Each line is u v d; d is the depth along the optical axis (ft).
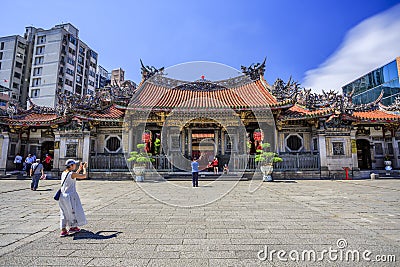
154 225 24.07
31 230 22.72
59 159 85.10
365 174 84.28
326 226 23.62
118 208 32.27
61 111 92.17
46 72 207.82
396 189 51.93
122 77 158.71
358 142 95.50
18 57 214.28
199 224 24.40
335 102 81.97
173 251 17.47
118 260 15.97
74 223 21.40
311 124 87.40
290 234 21.16
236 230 22.38
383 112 96.22
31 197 42.47
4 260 15.94
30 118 101.86
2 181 73.20
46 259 16.14
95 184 64.75
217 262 15.64
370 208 32.14
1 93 175.83
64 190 21.62
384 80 145.38
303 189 52.37
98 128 90.84
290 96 76.84
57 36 213.05
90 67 248.93
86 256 16.62
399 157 90.12
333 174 80.23
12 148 93.56
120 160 82.99
